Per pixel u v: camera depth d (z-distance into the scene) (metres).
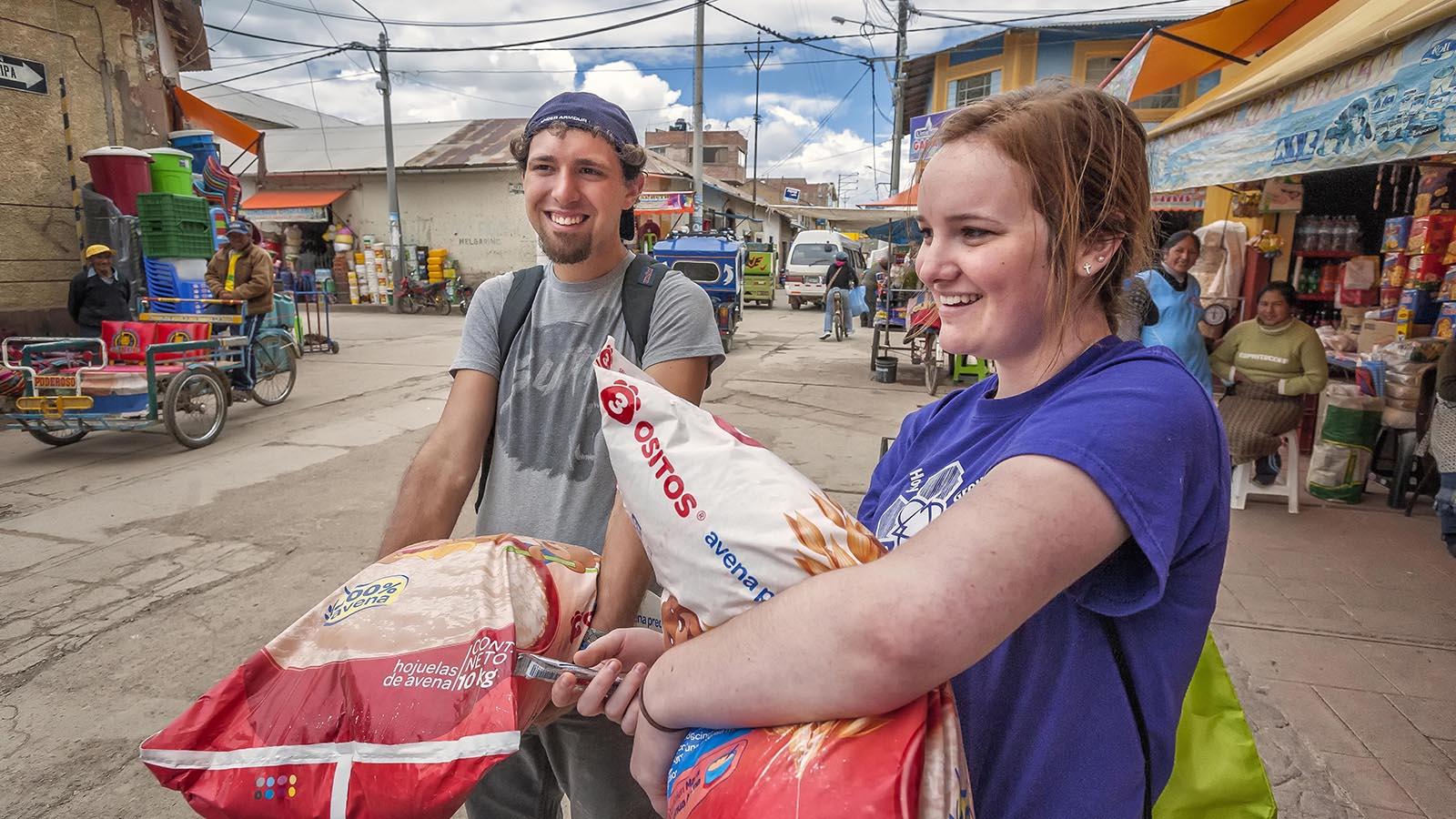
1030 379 0.86
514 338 1.51
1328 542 4.19
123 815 2.29
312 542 4.28
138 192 8.33
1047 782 0.76
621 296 1.47
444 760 0.86
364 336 14.02
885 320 9.71
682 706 0.75
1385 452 4.91
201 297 7.99
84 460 5.89
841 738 0.66
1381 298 5.20
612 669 0.92
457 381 1.52
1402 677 2.89
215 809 0.87
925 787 0.64
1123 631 0.76
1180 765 1.07
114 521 4.58
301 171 21.08
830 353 12.56
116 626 3.36
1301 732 2.58
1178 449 0.70
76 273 8.73
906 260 9.73
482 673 0.90
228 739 0.89
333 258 21.83
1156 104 16.66
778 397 8.54
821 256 22.42
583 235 1.42
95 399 5.79
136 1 9.25
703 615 0.77
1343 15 4.10
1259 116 3.78
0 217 8.09
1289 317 4.63
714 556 0.75
